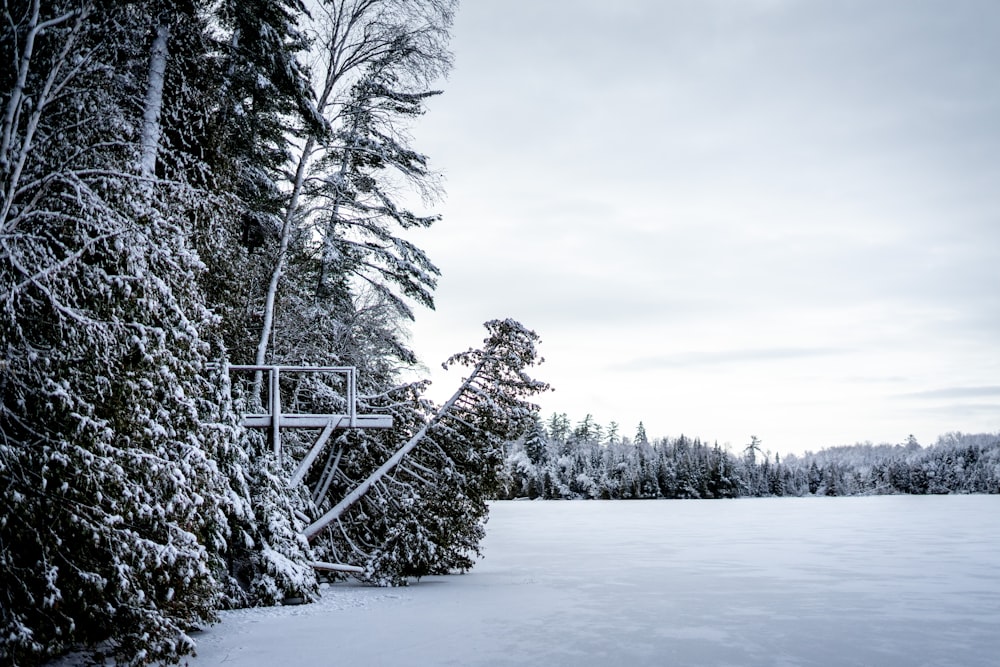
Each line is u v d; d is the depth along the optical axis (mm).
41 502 7531
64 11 9367
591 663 8742
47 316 7973
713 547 25906
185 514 8961
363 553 17656
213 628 11039
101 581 7836
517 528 38969
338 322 24672
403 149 20406
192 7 12523
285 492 15398
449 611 12594
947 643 9789
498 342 17703
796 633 10484
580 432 157500
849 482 143750
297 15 18984
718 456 118125
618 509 68375
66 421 7738
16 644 7285
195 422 9594
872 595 14156
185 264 9805
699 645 9703
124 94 11086
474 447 17469
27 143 8055
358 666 8594
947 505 71938
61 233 8289
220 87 15109
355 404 17062
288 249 20062
